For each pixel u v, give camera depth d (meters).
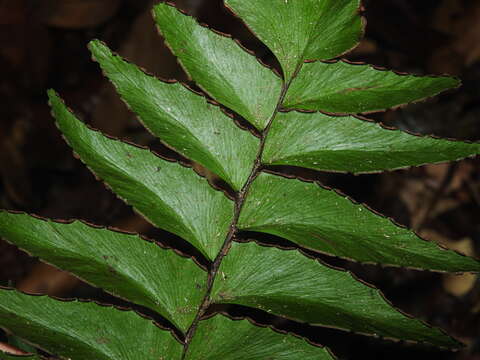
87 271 0.14
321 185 0.14
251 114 0.15
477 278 0.38
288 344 0.14
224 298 0.15
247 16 0.15
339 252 0.14
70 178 0.49
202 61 0.15
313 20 0.14
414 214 0.44
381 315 0.14
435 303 0.38
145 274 0.15
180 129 0.15
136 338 0.14
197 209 0.15
